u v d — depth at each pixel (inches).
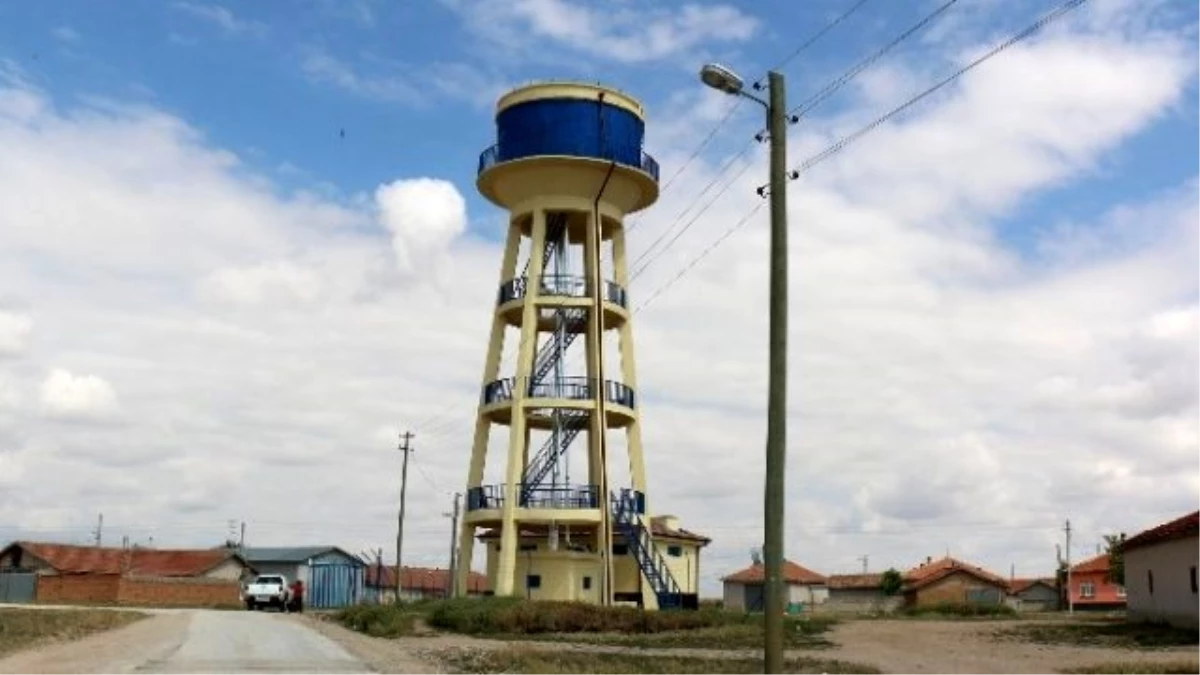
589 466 1843.0
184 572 3331.7
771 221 677.3
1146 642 1288.1
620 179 1851.6
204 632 1379.2
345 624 1654.8
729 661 999.0
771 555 637.3
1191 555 1406.3
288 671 884.6
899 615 2449.6
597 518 1763.0
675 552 2194.9
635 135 1883.6
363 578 3587.6
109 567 3255.4
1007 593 3592.5
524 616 1453.0
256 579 2491.4
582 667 924.6
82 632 1328.7
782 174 682.2
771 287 669.3
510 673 898.1
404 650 1134.4
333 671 892.0
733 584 3304.6
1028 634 1472.7
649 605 1738.4
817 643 1336.1
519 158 1830.7
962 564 3678.6
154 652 1047.0
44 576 2758.4
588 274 1861.5
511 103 1875.0
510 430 1787.6
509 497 1756.9
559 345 1839.3
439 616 1521.9
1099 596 3508.9
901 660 1071.0
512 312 1878.7
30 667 887.1
